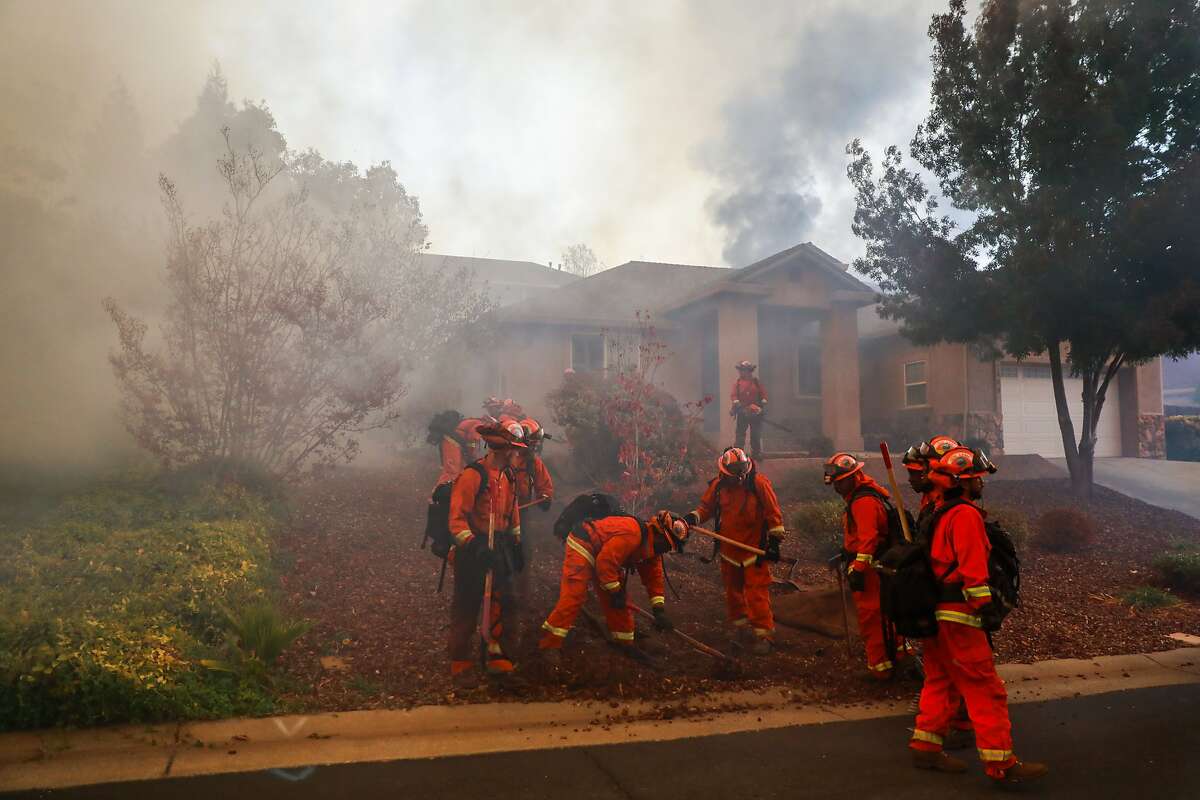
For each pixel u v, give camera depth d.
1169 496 14.01
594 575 5.95
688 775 4.17
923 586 4.22
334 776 4.05
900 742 4.72
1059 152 11.48
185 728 4.58
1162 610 8.30
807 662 6.24
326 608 6.72
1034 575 9.48
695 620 7.12
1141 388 19.56
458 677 5.37
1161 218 10.97
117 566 6.06
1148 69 11.42
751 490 6.57
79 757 4.21
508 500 5.67
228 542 6.90
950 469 4.32
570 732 4.77
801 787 4.04
